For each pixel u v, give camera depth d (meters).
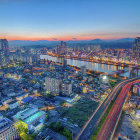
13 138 167.88
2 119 177.38
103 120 198.38
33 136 171.25
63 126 193.62
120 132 175.12
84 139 161.75
